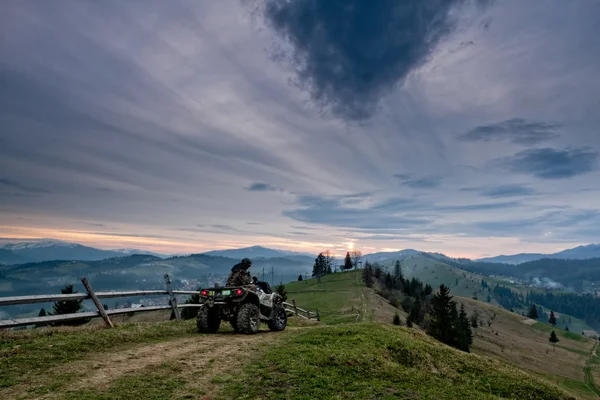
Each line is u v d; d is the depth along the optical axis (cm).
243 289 1339
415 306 11362
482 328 16975
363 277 16412
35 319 1009
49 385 660
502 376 1290
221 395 701
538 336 18388
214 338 1213
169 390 692
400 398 815
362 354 1078
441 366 1250
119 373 760
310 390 772
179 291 1684
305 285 17125
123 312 1350
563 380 10269
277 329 1498
